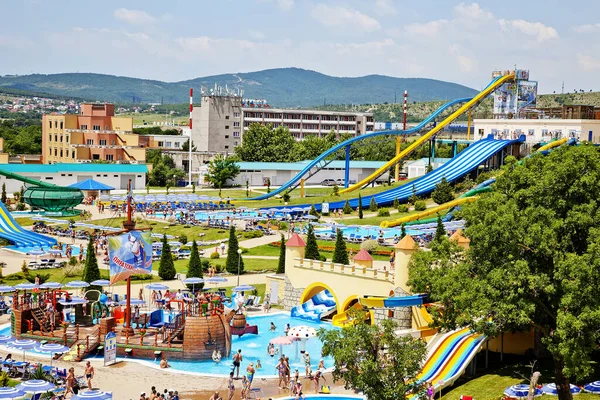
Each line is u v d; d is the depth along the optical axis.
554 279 76.56
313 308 115.25
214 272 139.12
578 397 74.44
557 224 76.88
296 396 77.88
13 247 157.88
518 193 82.62
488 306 77.12
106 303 104.69
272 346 94.31
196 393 79.69
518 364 88.50
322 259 135.25
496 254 81.00
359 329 68.56
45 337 93.31
